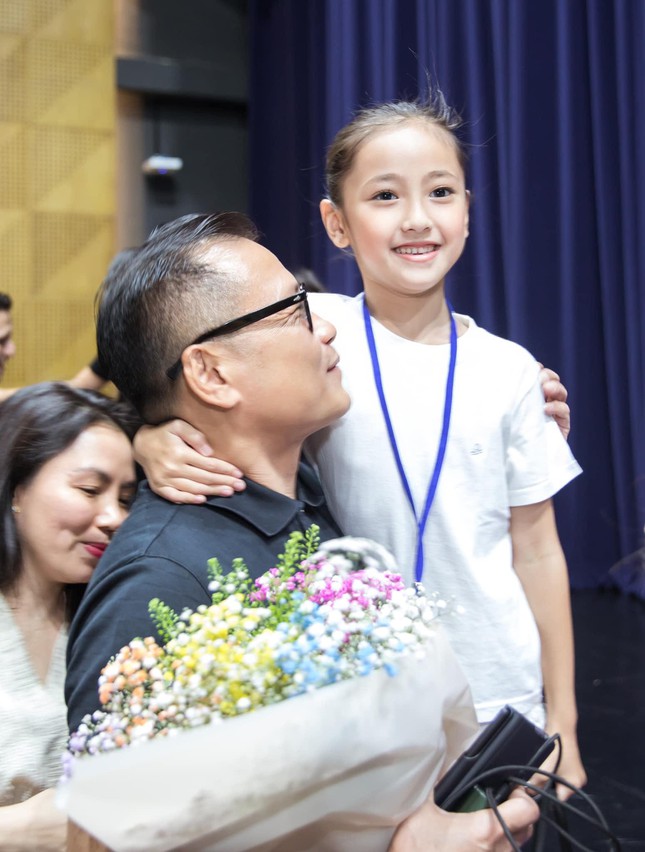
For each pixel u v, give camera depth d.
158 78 6.27
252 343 1.08
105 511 1.19
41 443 1.17
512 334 4.73
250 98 6.36
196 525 1.06
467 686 0.95
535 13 4.59
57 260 6.13
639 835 2.19
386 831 0.91
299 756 0.77
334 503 1.46
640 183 4.26
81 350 6.21
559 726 1.50
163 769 0.72
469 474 1.42
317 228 5.75
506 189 4.70
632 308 4.37
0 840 1.04
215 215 1.16
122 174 6.35
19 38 5.96
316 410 1.12
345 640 0.82
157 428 1.15
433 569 1.42
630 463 4.53
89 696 0.92
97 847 0.79
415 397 1.45
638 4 4.18
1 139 5.95
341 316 1.54
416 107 1.48
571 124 4.52
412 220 1.38
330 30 5.31
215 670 0.78
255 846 0.80
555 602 1.52
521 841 0.99
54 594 1.24
